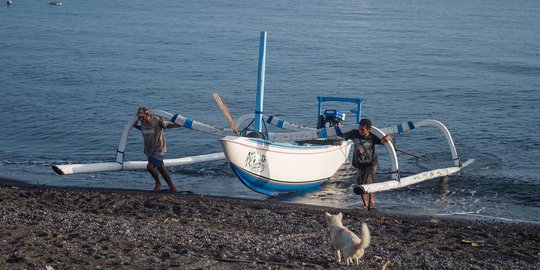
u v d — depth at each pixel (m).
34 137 26.09
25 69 45.16
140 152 24.11
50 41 63.12
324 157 19.25
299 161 18.28
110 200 15.65
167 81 41.34
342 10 117.94
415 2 151.25
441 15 110.50
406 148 24.52
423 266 10.84
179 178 19.53
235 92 38.09
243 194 17.95
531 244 12.84
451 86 40.72
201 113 32.59
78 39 65.31
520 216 16.06
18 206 14.78
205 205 15.31
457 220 15.08
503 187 18.81
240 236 12.29
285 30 77.88
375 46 63.50
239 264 10.34
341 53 57.53
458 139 26.06
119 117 30.16
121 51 56.59
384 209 16.39
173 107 33.78
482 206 16.92
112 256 10.52
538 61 54.00
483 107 33.84
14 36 67.00
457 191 18.34
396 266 10.77
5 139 25.67
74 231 12.16
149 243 11.49
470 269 10.78
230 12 105.88
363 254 11.30
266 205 15.87
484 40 70.75
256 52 57.19
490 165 21.48
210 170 20.42
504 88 40.00
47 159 22.45
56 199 15.69
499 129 28.16
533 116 31.28
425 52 59.56
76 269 9.75
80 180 19.28
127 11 104.44
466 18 104.44
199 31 74.81
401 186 17.27
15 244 11.04
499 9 129.62
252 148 16.89
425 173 18.66
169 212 14.61
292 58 53.69
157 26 80.50
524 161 22.27
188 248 11.21
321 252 11.34
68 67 46.50
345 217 14.79
